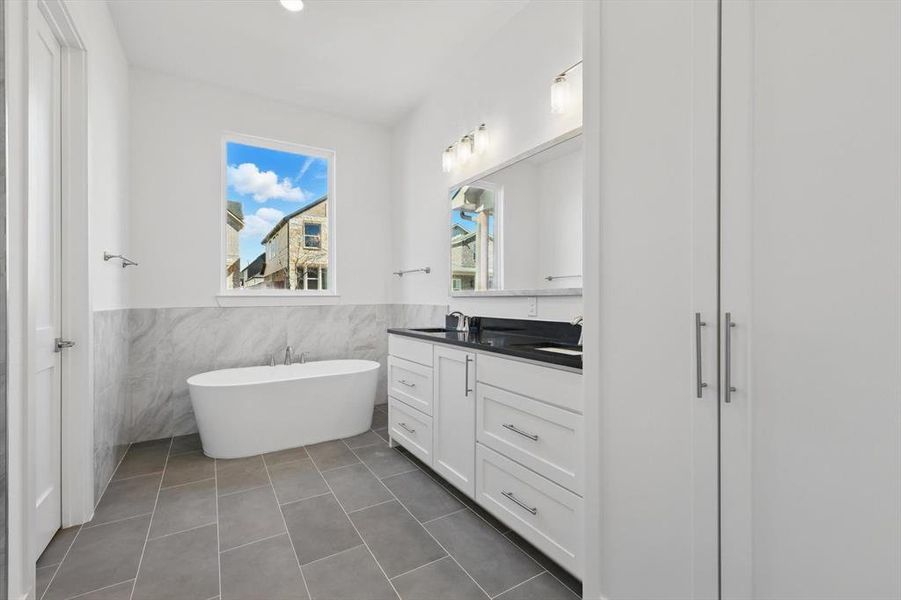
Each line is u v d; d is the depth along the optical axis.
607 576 1.23
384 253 3.94
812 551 0.82
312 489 2.16
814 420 0.81
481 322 2.70
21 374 1.21
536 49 2.29
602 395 1.22
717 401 0.95
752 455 0.90
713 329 0.96
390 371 2.77
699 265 0.98
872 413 0.75
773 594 0.88
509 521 1.68
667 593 1.07
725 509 0.94
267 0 2.29
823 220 0.79
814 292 0.81
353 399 3.00
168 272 3.03
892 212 0.72
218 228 3.22
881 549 0.74
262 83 3.17
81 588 1.40
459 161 2.88
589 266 1.25
